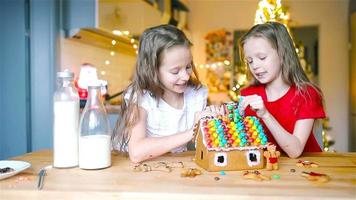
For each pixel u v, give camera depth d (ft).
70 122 2.89
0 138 7.42
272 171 2.71
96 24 7.38
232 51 13.44
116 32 8.00
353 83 11.31
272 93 4.30
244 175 2.51
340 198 2.03
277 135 3.24
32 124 7.38
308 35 12.80
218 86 13.51
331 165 2.92
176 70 3.33
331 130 12.57
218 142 2.75
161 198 2.15
